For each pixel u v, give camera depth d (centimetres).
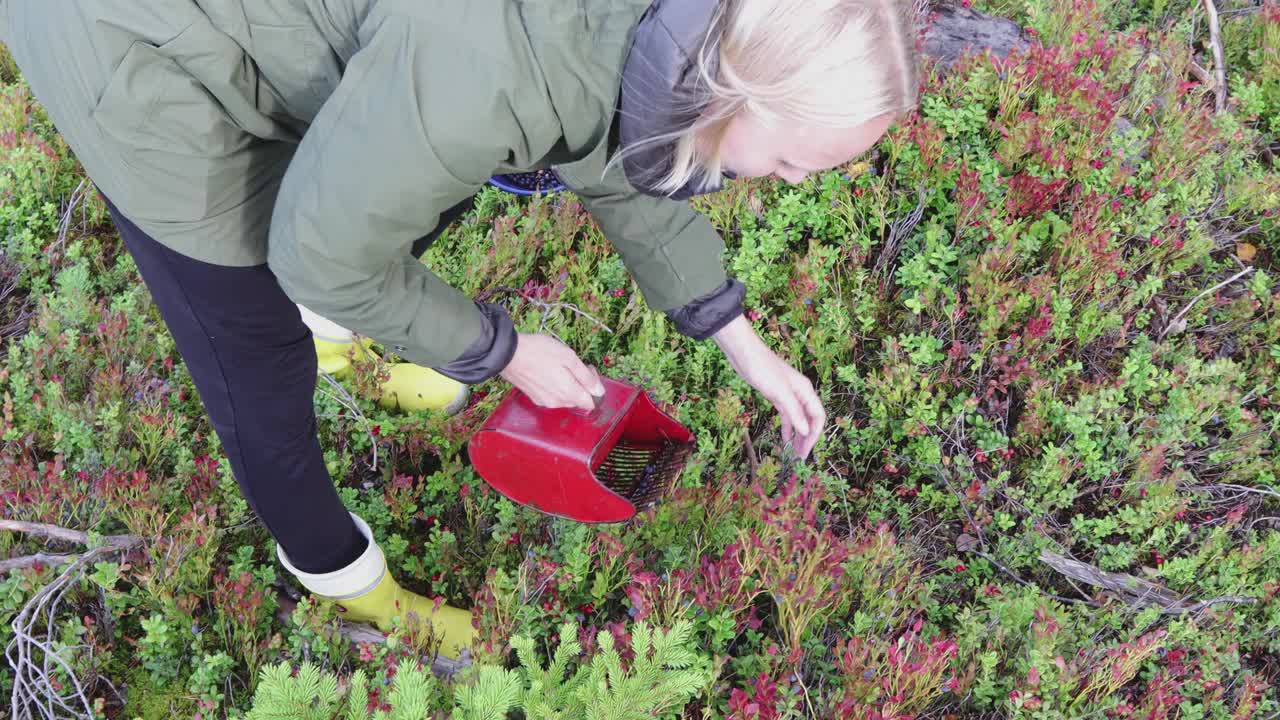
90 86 163
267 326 194
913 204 384
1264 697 275
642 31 138
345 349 324
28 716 243
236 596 260
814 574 264
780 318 355
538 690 199
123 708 267
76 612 279
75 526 288
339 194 147
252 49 160
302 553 245
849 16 131
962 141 404
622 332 359
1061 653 283
